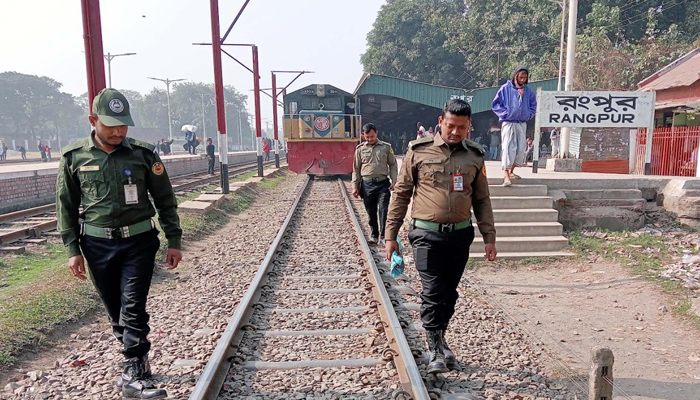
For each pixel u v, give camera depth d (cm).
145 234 350
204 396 324
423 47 4772
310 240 888
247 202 1502
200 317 509
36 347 445
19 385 375
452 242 359
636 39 3173
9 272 685
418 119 4272
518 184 848
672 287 595
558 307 557
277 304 549
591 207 845
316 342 444
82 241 343
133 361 353
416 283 628
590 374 310
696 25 3131
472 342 441
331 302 553
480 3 4081
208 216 1141
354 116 2102
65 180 336
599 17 2986
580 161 1100
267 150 4297
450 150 357
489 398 344
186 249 873
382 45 5078
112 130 324
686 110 1582
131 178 338
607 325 504
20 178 1305
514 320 513
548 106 973
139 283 346
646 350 444
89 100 957
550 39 3428
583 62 2552
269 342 445
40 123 8288
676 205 835
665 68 1867
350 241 869
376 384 365
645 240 780
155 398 340
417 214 365
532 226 780
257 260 755
